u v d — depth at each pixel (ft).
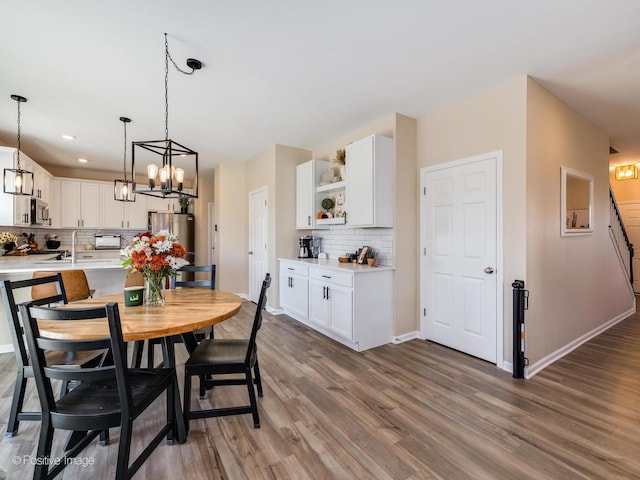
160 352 10.36
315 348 10.55
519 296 8.14
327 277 11.37
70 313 4.09
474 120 9.61
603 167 12.43
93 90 9.11
